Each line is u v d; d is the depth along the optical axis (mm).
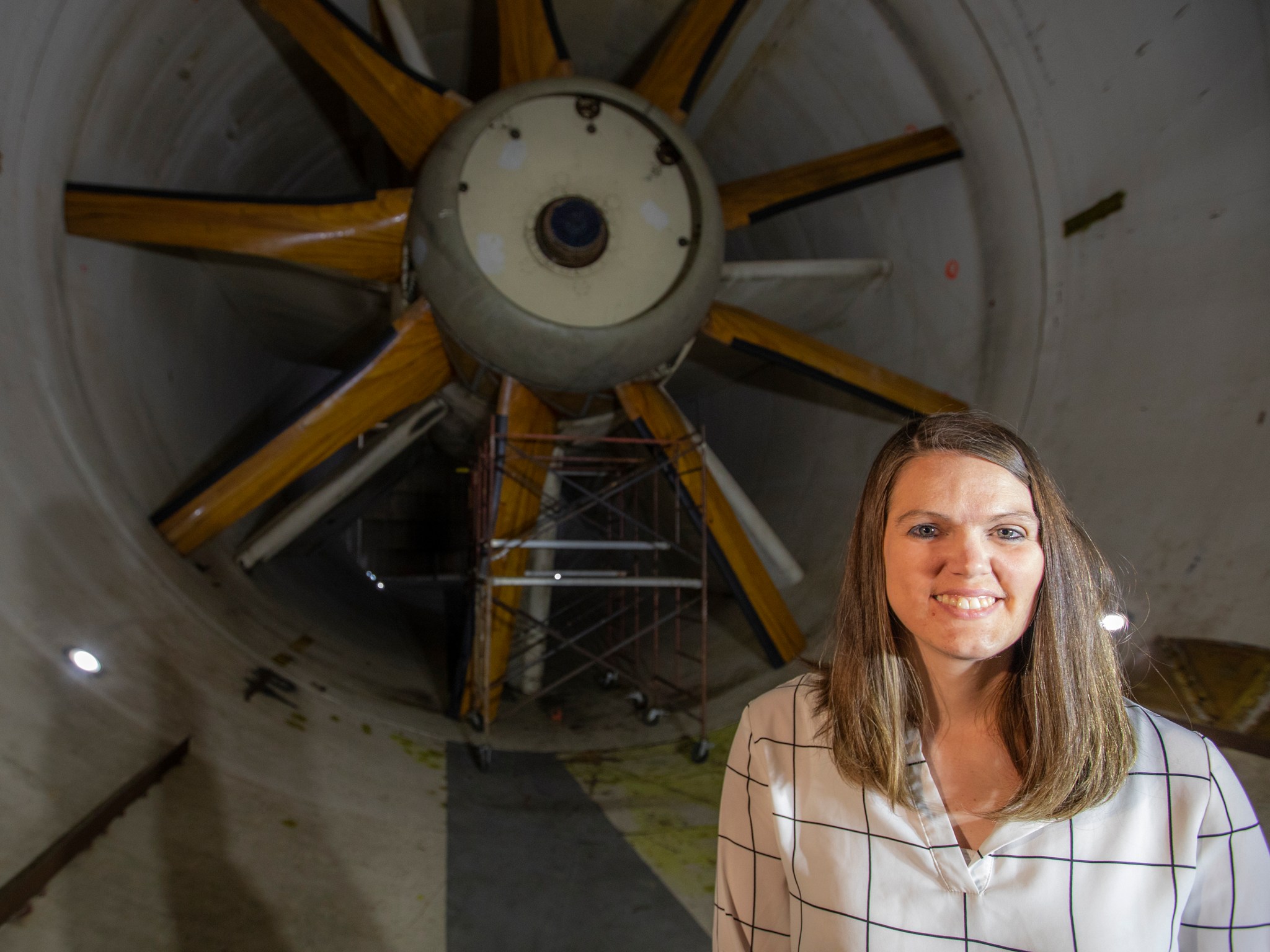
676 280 5512
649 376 6195
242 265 7129
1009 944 1190
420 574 18062
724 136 8906
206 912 3014
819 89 7449
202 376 7441
